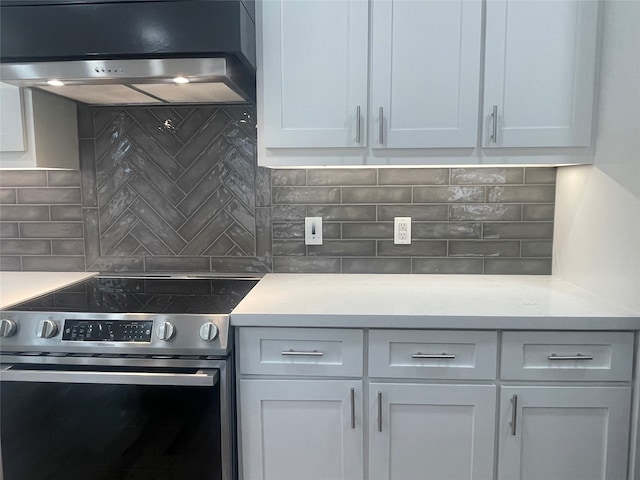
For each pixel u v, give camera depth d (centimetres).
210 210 191
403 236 188
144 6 136
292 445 141
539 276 185
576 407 135
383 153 156
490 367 135
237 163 188
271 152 159
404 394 137
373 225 189
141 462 137
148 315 135
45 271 198
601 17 147
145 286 173
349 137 155
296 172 188
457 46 150
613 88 142
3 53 140
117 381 130
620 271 140
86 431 138
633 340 133
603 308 138
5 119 162
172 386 134
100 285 175
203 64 138
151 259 195
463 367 136
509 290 162
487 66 151
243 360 138
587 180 158
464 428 138
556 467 138
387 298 152
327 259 192
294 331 136
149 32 136
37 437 139
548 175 183
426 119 153
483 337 134
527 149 153
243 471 142
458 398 136
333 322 134
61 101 178
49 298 155
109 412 136
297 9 152
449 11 150
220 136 188
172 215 192
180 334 133
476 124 153
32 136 163
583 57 149
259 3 154
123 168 191
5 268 199
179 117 188
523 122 152
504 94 151
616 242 141
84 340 134
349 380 137
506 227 186
